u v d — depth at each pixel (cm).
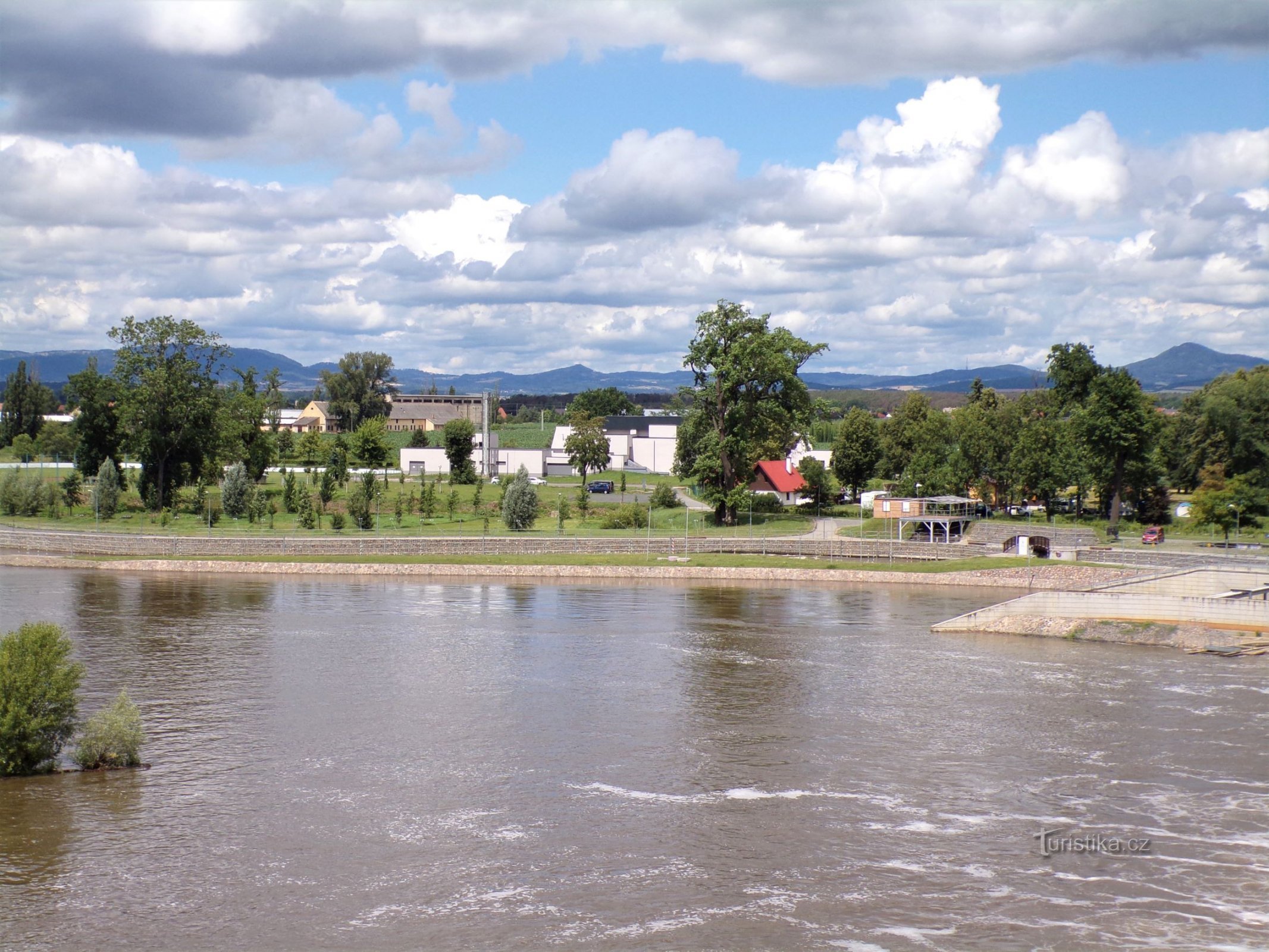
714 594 10931
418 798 4741
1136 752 5472
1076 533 13288
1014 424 16738
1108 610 8644
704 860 4119
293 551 13000
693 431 17088
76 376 17050
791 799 4769
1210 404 16262
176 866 3988
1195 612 8412
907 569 12012
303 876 3928
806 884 3925
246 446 18762
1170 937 3553
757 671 7256
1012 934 3566
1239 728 5919
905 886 3909
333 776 5012
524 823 4472
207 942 3434
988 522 14325
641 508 15850
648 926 3584
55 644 5091
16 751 4953
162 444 16225
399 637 8319
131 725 5153
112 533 13938
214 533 14000
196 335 16250
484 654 7706
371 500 15562
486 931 3541
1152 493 15175
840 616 9606
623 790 4875
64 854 4072
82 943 3409
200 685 6662
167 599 10094
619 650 7894
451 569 12288
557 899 3778
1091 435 14350
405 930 3534
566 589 11244
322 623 8888
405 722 5916
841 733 5791
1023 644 8369
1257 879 4000
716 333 15638
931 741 5644
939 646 8244
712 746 5550
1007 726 5944
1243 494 13512
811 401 17812
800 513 16775
